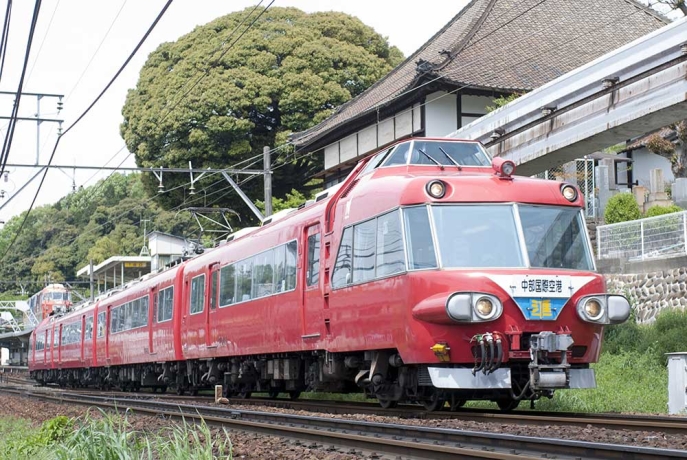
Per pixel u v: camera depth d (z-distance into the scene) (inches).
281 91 1587.1
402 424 376.5
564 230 442.6
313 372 570.9
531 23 1202.0
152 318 935.0
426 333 414.0
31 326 2490.2
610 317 423.2
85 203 2920.8
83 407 720.3
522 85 1054.4
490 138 834.8
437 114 1071.0
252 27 1640.0
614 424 367.2
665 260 772.0
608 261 841.5
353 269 481.7
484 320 402.0
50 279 2723.9
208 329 752.3
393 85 1263.5
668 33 625.9
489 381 410.0
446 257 418.6
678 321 699.4
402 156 487.5
